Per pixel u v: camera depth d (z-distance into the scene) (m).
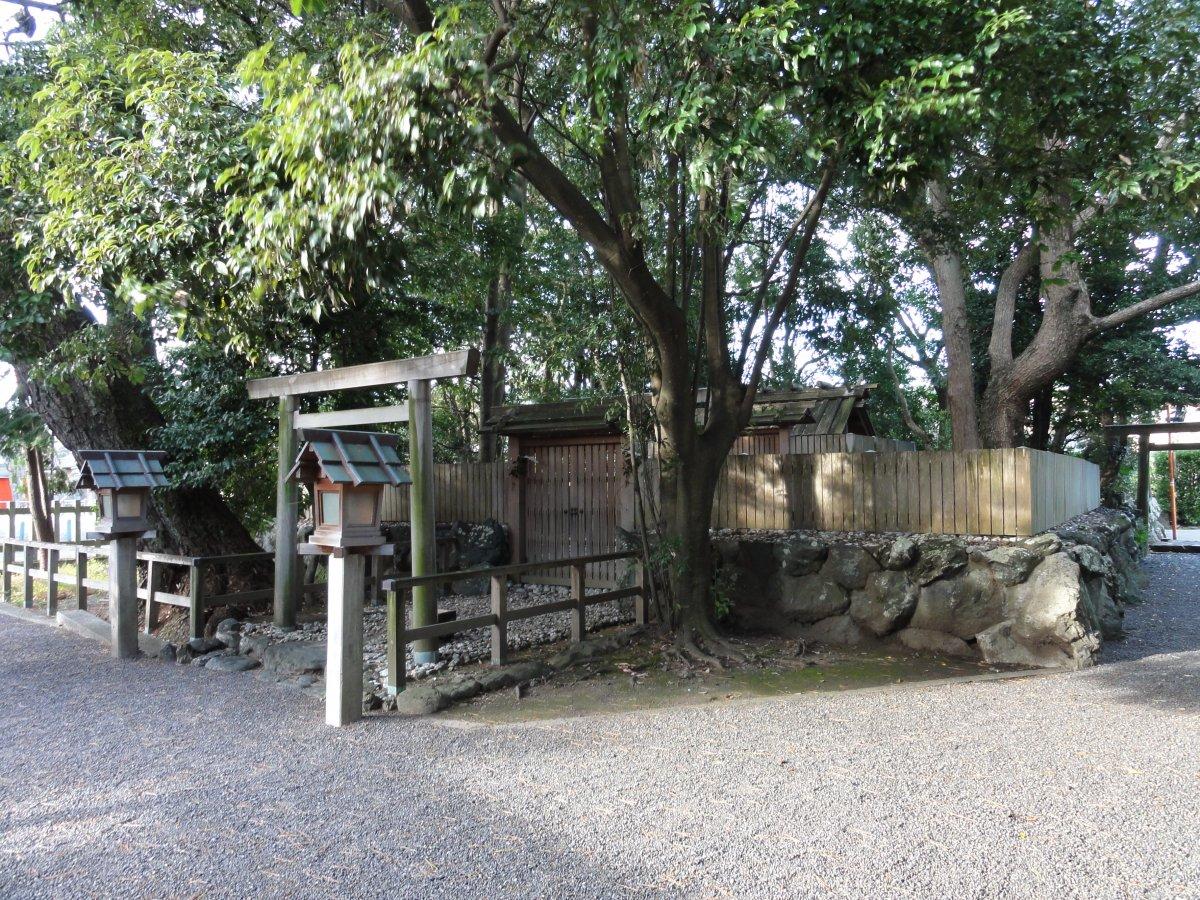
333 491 4.82
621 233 6.10
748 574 7.48
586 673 5.96
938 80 4.68
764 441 12.73
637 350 7.38
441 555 9.88
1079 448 19.81
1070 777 3.64
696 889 2.69
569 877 2.79
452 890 2.72
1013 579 6.28
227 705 5.28
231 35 8.05
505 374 14.65
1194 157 5.64
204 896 2.71
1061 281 6.79
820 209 6.32
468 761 4.06
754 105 5.21
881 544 7.01
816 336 11.07
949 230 8.65
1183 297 13.06
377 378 6.49
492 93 4.84
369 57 5.16
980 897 2.60
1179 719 4.52
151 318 8.52
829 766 3.85
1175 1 5.74
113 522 6.76
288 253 5.17
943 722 4.57
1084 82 5.62
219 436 8.03
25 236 6.35
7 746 4.42
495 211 4.84
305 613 8.16
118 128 6.30
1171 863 2.79
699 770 3.83
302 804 3.51
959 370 15.16
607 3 5.23
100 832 3.25
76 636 7.88
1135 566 10.97
